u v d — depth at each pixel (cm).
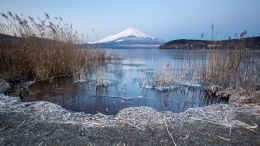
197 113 340
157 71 736
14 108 332
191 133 255
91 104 435
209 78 623
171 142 230
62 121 286
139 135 246
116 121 293
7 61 597
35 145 211
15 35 680
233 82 551
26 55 667
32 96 480
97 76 686
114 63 1294
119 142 226
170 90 590
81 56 962
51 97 480
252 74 504
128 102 461
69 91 547
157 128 269
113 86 632
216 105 391
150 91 575
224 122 294
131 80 739
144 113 330
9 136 229
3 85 525
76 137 235
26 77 674
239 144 229
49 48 738
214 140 238
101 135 244
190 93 559
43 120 286
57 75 766
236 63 577
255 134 257
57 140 225
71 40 877
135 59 1605
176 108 423
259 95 421
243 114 333
